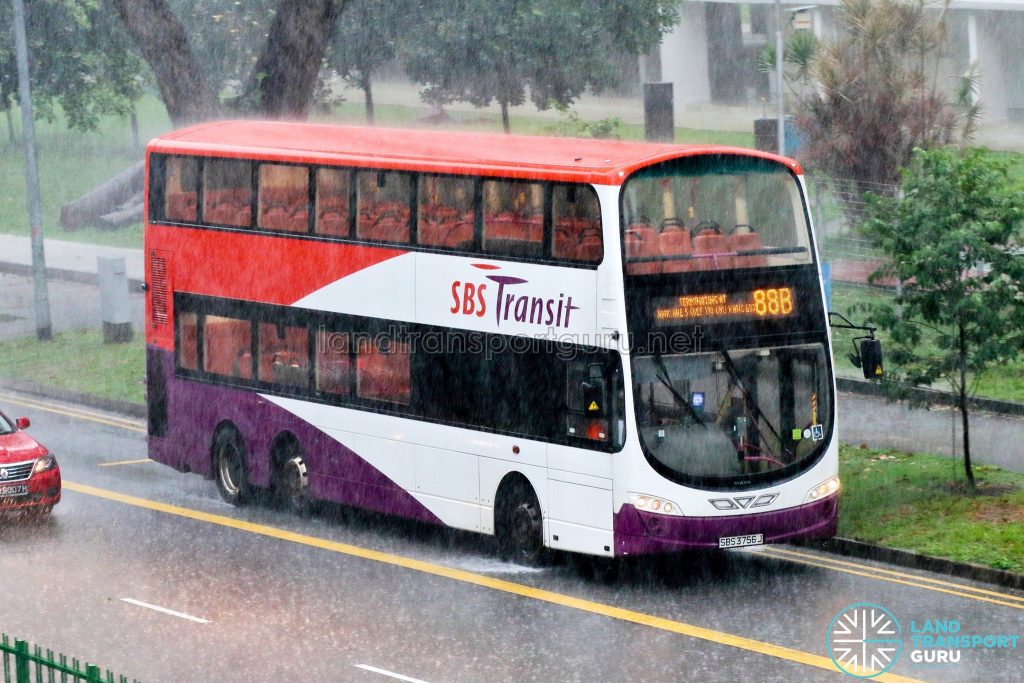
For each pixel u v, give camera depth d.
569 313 37.09
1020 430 51.06
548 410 37.97
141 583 38.25
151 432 50.88
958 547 37.91
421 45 98.62
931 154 41.81
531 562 39.22
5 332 75.12
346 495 44.31
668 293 36.22
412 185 41.31
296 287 45.12
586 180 36.47
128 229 105.94
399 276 41.88
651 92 96.25
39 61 114.75
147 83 120.44
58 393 63.47
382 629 34.06
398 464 42.41
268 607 35.97
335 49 100.12
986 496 41.94
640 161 36.22
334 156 43.53
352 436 43.78
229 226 47.25
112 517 45.56
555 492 37.94
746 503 36.62
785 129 75.88
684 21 128.25
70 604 36.38
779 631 33.34
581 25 99.12
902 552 38.34
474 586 37.75
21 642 22.06
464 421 40.41
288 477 46.19
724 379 36.72
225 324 47.75
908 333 41.94
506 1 97.38
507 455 39.19
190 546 42.19
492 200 39.06
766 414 37.09
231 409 47.59
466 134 44.41
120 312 71.56
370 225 42.66
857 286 71.88
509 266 38.72
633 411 35.91
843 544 39.59
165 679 30.69
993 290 41.38
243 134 48.41
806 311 37.75
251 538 43.22
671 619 34.50
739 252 36.94
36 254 72.25
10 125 139.75
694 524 36.25
